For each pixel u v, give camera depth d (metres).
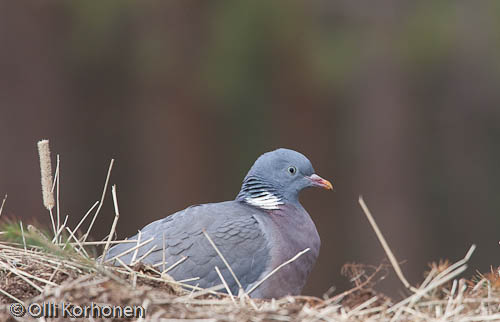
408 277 18.61
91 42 18.02
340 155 19.67
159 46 17.47
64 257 6.11
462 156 20.80
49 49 18.80
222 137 19.58
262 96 18.89
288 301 5.75
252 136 19.69
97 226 20.36
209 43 17.55
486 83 19.17
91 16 17.33
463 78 19.11
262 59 17.98
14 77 18.72
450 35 16.89
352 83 18.23
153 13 17.50
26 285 5.93
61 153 19.75
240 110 19.38
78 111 19.86
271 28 17.36
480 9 17.30
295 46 17.61
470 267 21.30
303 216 7.80
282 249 7.36
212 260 7.06
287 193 7.91
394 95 18.42
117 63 19.00
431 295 6.07
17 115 18.81
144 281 6.10
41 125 19.16
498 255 21.42
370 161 18.80
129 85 19.86
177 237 7.11
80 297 5.41
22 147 18.86
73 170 20.09
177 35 17.52
